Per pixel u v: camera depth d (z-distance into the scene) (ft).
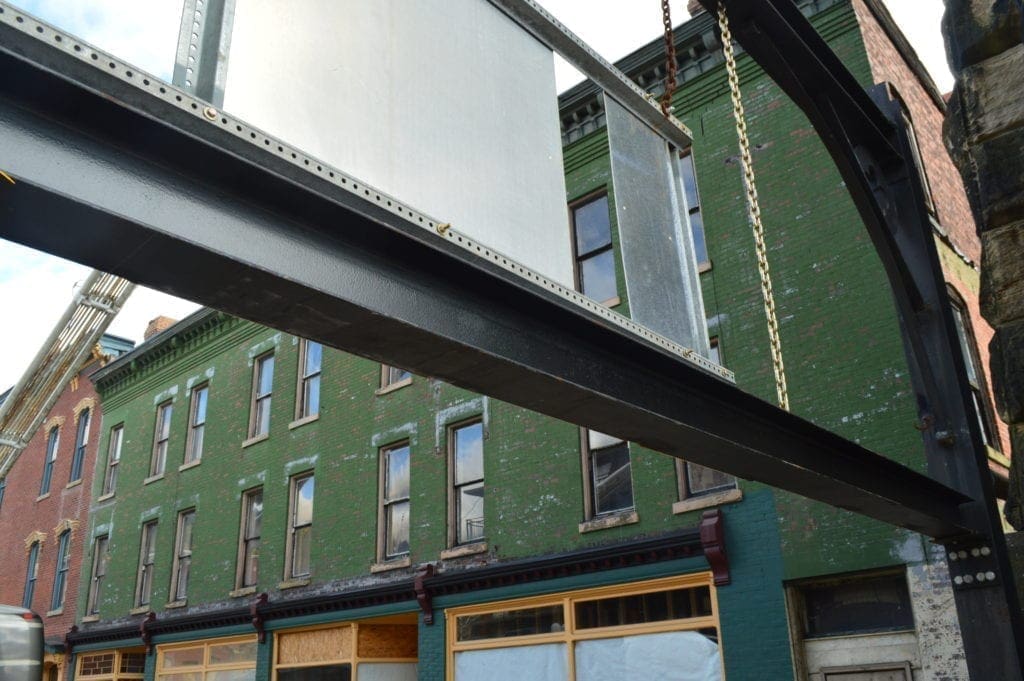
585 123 47.44
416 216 8.98
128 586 68.44
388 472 52.16
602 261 44.60
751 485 36.14
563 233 11.46
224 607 58.65
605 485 41.78
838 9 40.22
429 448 49.37
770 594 34.19
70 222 6.44
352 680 48.93
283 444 59.21
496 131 10.92
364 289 8.20
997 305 14.15
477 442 47.96
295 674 53.01
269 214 7.61
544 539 42.32
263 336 64.75
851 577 33.17
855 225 36.94
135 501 71.56
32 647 38.52
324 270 7.89
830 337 36.14
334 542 52.75
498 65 11.50
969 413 17.53
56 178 6.18
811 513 34.12
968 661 15.99
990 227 14.60
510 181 10.82
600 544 39.88
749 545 35.29
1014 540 15.64
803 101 16.05
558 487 42.73
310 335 8.64
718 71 43.34
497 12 11.93
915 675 30.83
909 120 42.73
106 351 92.22
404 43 9.93
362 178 8.63
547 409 10.94
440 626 44.98
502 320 9.71
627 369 11.23
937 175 44.42
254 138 7.39
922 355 17.76
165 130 6.61
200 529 63.57
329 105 8.55
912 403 33.19
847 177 17.06
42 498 84.69
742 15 14.56
